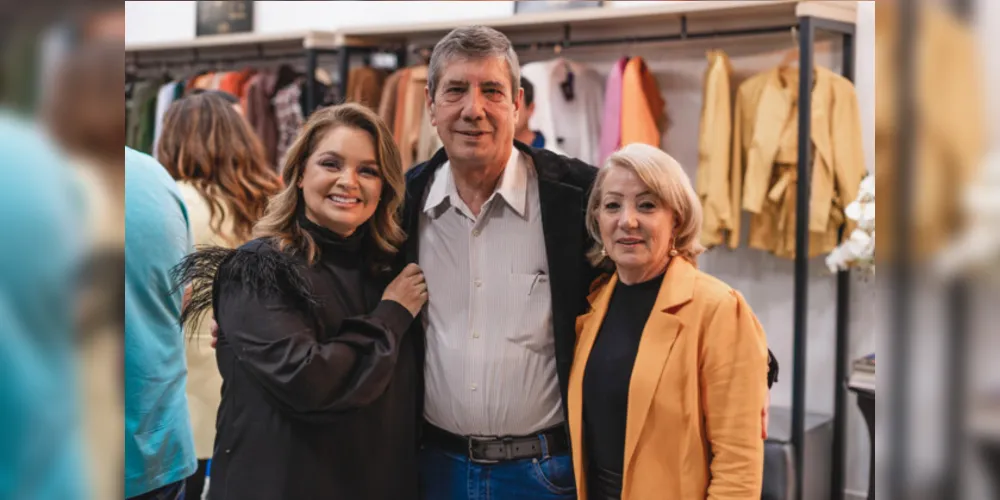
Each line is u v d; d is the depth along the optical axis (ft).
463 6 13.23
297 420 4.85
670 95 12.04
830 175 10.25
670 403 4.78
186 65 16.70
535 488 5.56
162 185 4.94
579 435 5.19
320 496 4.89
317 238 5.15
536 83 11.44
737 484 4.65
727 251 11.99
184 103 7.61
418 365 5.74
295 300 4.89
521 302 5.57
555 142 11.58
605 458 5.13
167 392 4.90
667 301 4.87
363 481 5.06
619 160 4.92
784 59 11.07
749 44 11.43
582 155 11.83
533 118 11.43
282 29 14.87
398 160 5.27
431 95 5.51
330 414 4.76
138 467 4.68
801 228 9.98
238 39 14.26
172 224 4.92
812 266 11.43
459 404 5.55
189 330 7.25
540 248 5.63
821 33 11.07
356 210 5.08
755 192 10.52
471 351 5.54
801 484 10.10
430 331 5.69
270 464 4.83
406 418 5.38
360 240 5.36
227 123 7.58
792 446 10.09
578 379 5.22
